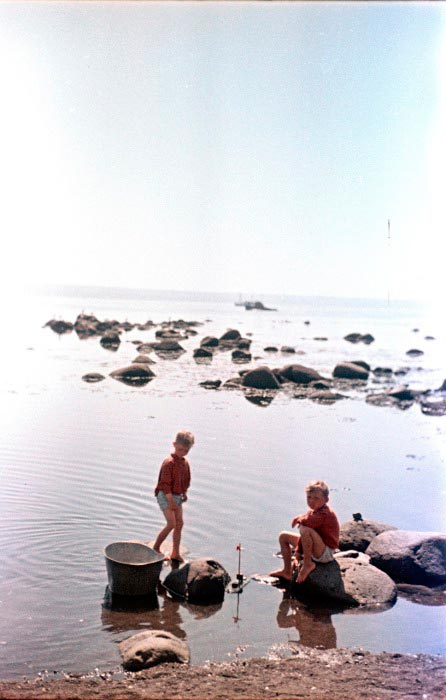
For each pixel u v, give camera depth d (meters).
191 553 9.47
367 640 7.35
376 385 28.78
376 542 9.55
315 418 20.59
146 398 22.42
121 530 10.11
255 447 16.20
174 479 9.20
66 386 24.06
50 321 50.84
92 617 7.59
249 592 8.50
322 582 8.39
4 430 16.73
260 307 112.44
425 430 19.19
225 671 6.55
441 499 12.43
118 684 6.25
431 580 9.02
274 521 10.91
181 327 60.03
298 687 6.24
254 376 26.61
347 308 136.50
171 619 7.67
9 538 9.62
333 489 12.95
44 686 6.18
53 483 12.31
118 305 97.19
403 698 6.06
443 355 42.94
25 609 7.69
